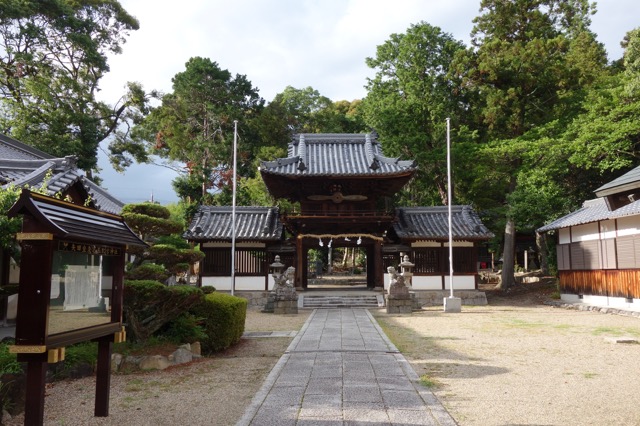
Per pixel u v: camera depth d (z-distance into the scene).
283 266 24.52
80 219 5.85
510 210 27.28
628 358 10.28
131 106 34.97
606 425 5.88
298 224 26.97
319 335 13.90
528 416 6.21
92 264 5.98
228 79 47.69
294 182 26.95
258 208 28.67
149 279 10.60
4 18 28.36
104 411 6.38
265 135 45.28
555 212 27.92
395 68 36.22
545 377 8.49
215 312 11.40
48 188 11.84
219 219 27.89
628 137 24.09
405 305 21.27
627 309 19.92
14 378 6.67
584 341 12.66
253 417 6.08
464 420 6.04
